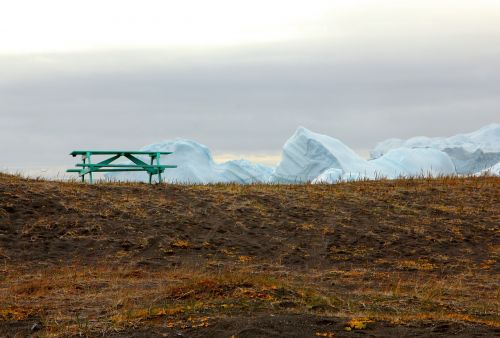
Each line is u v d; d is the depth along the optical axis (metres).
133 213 18.11
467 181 23.22
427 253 16.70
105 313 10.64
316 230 17.94
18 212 17.41
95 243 16.42
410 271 15.35
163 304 10.61
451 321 9.43
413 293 12.66
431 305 11.29
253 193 20.50
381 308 10.84
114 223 17.47
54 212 17.67
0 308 11.07
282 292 10.89
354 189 21.81
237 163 50.25
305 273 14.94
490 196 21.31
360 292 12.64
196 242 16.81
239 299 10.40
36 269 14.74
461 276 14.87
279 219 18.52
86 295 12.27
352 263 16.02
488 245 17.36
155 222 17.70
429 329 8.98
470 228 18.44
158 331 8.98
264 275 13.69
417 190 21.69
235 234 17.45
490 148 58.12
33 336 9.44
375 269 15.48
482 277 14.79
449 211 19.69
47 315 10.65
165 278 13.93
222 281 11.29
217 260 15.81
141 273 14.45
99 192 19.44
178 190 20.30
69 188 19.39
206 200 19.50
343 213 19.19
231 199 19.77
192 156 47.09
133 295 11.80
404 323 9.28
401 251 16.83
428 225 18.56
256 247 16.77
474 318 10.17
